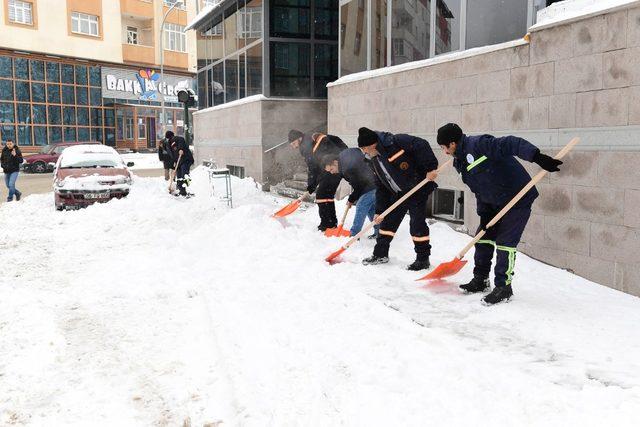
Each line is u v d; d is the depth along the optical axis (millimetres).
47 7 33094
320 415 2885
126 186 11641
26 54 32531
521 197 4461
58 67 34156
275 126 14711
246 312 4531
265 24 14906
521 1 6734
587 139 5414
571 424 2633
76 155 12789
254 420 2871
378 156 5637
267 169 14703
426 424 2740
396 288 5152
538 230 6055
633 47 4910
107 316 4672
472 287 4953
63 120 34625
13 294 5098
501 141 4410
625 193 5027
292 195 13109
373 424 2775
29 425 2928
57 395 3262
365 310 4488
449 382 3156
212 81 19453
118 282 5629
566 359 3488
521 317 4277
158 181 16531
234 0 16531
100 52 35750
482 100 6945
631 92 4941
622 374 3229
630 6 4902
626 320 4219
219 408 3043
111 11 36125
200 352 3832
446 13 7953
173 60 40062
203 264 6270
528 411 2797
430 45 8352
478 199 4891
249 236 7043
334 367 3426
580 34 5473
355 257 6262
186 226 8961
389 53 9578
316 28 15375
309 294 5000
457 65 7387
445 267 5062
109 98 36750
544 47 5930
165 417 2994
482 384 3117
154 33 38656
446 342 3732
